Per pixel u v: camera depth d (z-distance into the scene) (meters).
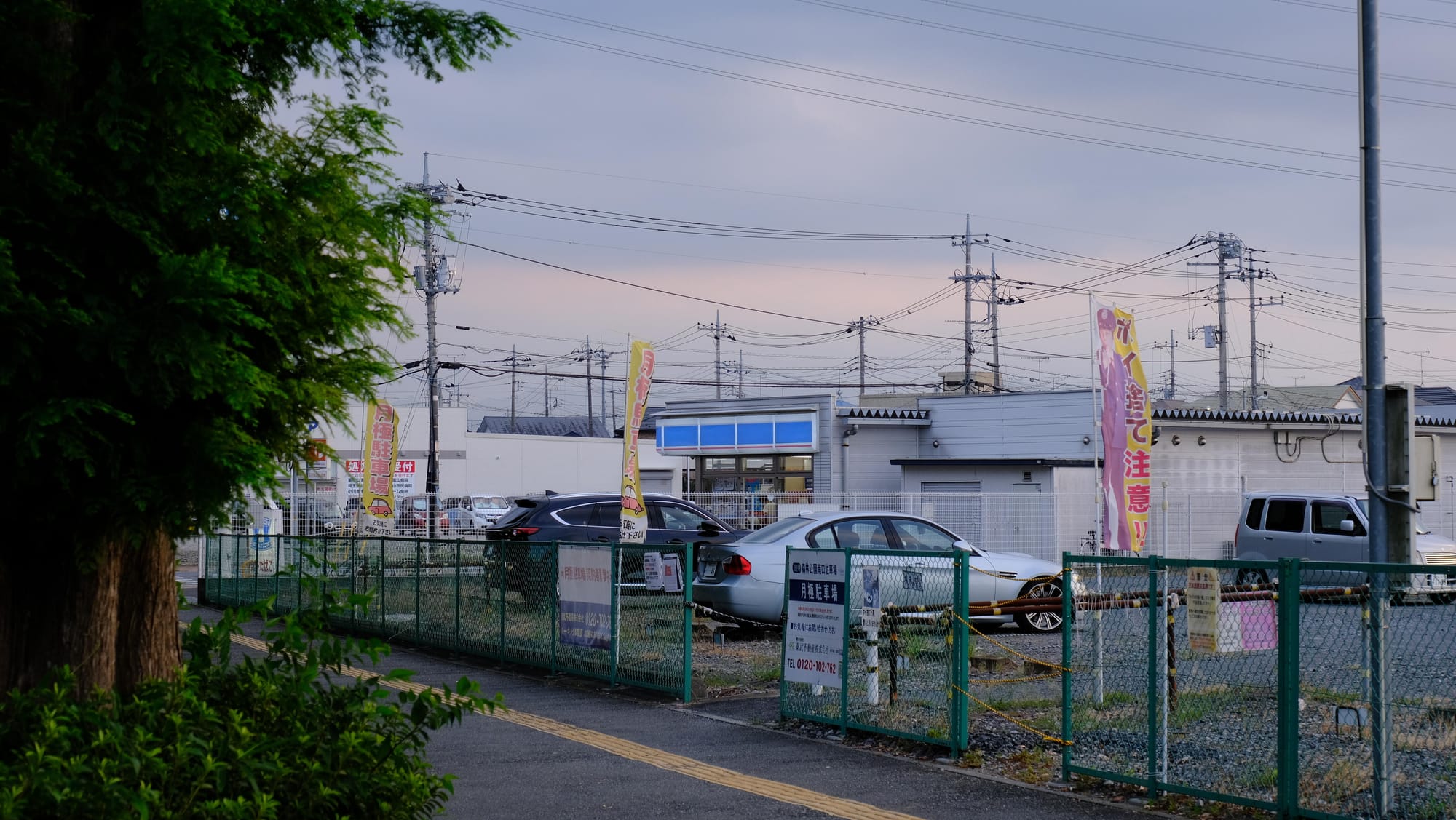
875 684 9.59
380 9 5.43
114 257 4.79
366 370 5.56
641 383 20.36
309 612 6.32
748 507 29.20
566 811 7.32
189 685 5.37
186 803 4.59
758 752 9.10
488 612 14.54
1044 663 8.56
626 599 12.13
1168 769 7.50
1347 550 22.42
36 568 5.20
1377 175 12.10
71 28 4.99
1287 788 6.74
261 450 4.92
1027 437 36.69
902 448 38.84
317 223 5.24
